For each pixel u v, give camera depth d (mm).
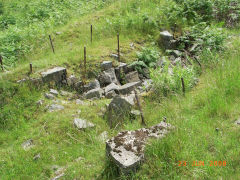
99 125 5867
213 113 5438
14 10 15922
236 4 12289
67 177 4355
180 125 4855
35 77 7406
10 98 6863
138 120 5828
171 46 10203
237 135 4566
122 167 3906
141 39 10477
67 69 8148
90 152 5055
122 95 7395
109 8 13180
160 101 6488
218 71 7254
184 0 12156
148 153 4148
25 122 6332
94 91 7332
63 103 6844
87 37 10727
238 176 3637
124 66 8680
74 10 14094
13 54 9734
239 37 10133
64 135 5617
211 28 10266
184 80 6879
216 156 4184
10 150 5379
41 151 5230
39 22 12648
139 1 13102
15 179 4594
